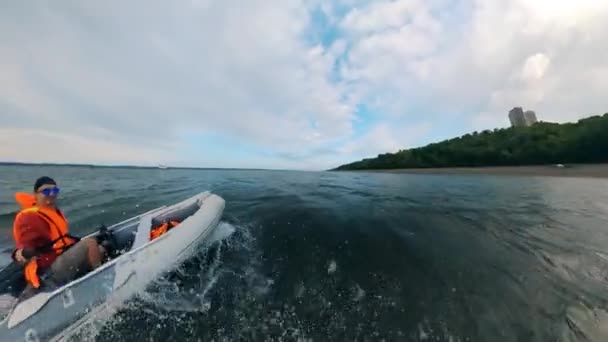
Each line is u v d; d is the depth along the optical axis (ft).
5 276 10.10
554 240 17.81
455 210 26.73
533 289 12.04
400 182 59.21
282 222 22.26
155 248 12.87
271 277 13.38
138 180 73.51
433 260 15.01
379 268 14.20
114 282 10.71
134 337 9.38
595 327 9.64
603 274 13.19
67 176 94.12
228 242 17.88
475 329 9.79
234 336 9.49
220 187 49.98
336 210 26.58
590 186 43.55
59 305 9.20
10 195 41.98
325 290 12.26
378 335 9.58
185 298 11.57
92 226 22.91
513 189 42.50
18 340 8.12
